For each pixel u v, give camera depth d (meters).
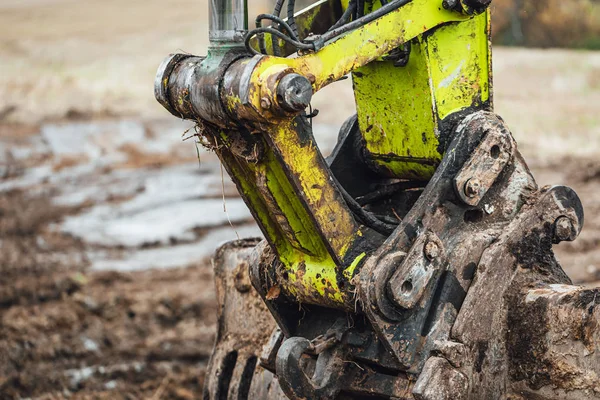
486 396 5.71
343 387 5.93
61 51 49.88
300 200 5.49
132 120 31.22
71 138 28.75
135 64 44.97
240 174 5.81
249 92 5.09
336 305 5.81
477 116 5.90
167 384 11.59
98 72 42.03
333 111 30.98
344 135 6.79
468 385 5.58
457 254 5.69
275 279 6.19
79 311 14.16
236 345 7.70
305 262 5.96
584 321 5.54
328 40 5.43
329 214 5.59
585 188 19.45
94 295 14.84
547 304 5.68
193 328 13.48
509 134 5.95
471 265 5.72
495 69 34.41
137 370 12.05
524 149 23.25
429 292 5.64
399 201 6.77
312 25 6.39
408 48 6.07
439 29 6.04
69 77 40.25
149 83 39.53
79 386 11.66
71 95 36.16
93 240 18.17
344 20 5.87
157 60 46.12
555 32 37.03
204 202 20.67
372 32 5.61
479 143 5.86
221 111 5.29
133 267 16.48
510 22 36.59
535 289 5.80
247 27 5.39
